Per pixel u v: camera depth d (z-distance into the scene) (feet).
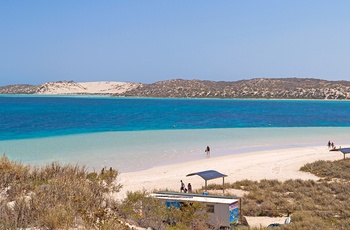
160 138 228.02
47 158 153.17
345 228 65.46
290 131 280.31
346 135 259.80
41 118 391.04
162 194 68.85
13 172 46.96
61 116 422.82
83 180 49.11
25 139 219.00
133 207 45.09
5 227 27.37
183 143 208.13
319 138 242.78
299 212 77.41
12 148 181.47
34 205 32.48
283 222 73.41
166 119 388.98
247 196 95.30
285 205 86.38
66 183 42.60
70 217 30.78
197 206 58.34
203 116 435.12
